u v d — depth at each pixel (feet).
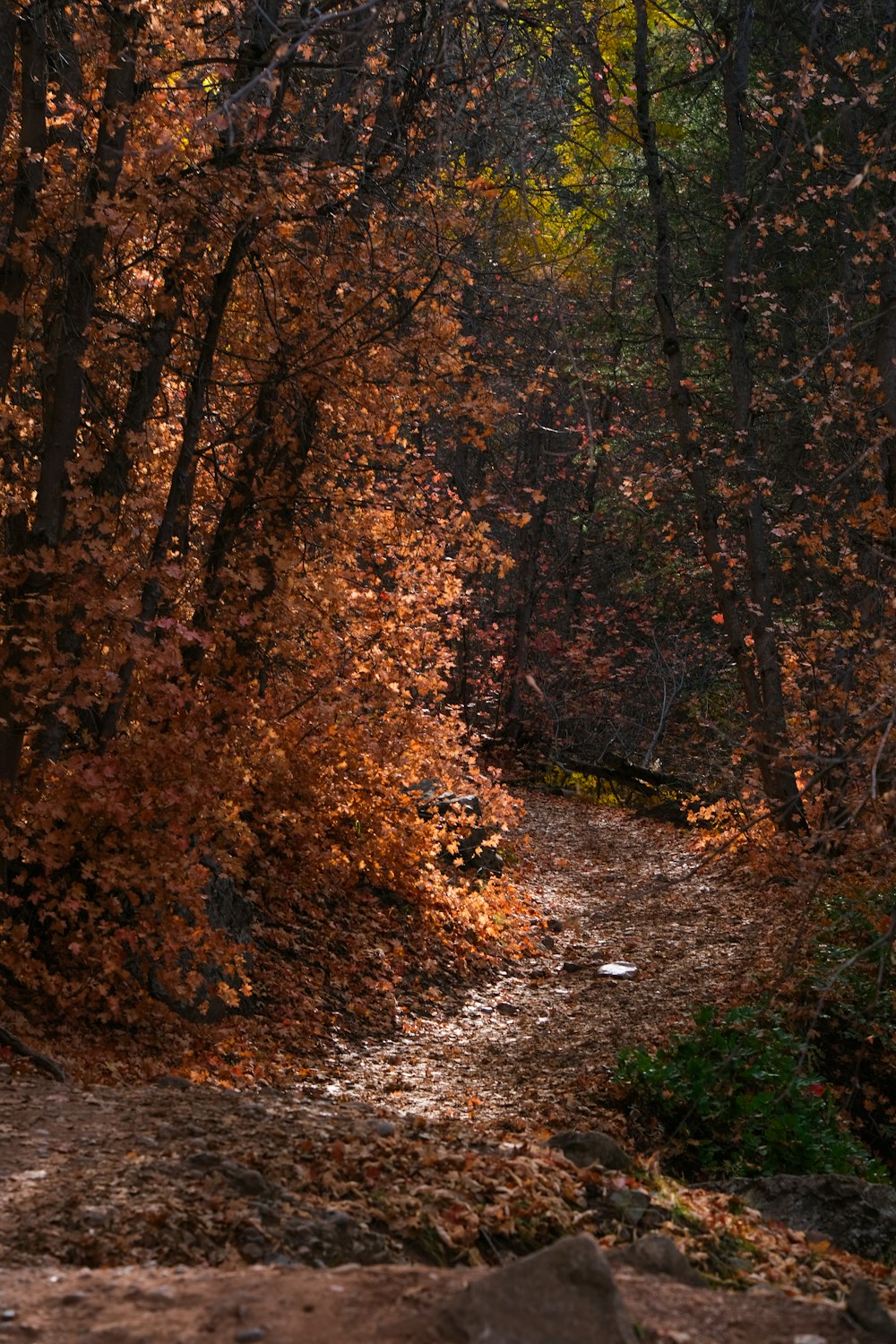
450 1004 42.98
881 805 25.61
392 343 38.45
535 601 107.45
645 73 65.36
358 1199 17.03
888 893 44.70
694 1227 18.04
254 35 33.58
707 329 78.64
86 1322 12.23
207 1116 21.74
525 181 39.81
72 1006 31.27
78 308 31.99
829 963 40.06
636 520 85.10
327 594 39.83
